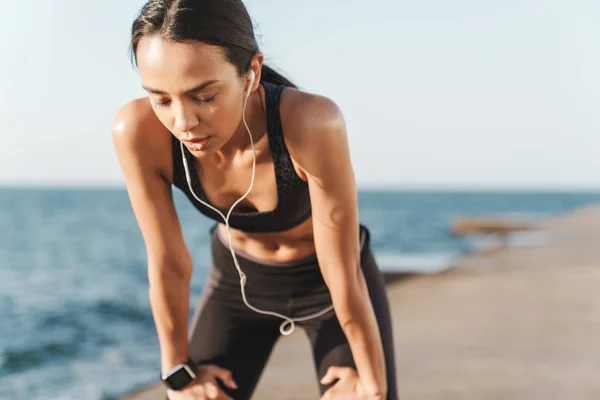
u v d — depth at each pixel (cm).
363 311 188
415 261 1515
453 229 3019
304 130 169
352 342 193
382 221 4916
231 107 149
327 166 170
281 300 212
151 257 191
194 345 216
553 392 342
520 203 10781
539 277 833
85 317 1062
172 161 181
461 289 730
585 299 648
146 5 143
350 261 183
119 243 2895
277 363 413
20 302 1231
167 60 140
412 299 662
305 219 196
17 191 16988
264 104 173
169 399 209
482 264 1005
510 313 573
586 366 393
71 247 2678
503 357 416
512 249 1298
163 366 206
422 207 8569
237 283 214
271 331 223
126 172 182
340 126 170
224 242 215
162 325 199
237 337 216
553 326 514
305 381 371
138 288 1445
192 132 148
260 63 157
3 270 1842
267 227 195
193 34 139
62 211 6406
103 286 1480
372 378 194
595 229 1983
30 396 594
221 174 183
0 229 3847
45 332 928
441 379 367
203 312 219
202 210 195
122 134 176
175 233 189
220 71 144
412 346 451
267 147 177
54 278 1641
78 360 741
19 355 773
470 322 534
